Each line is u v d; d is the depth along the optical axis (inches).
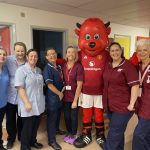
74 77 99.3
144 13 177.2
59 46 189.9
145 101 76.5
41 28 164.7
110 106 86.6
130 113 84.8
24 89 86.1
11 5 144.6
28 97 86.4
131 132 117.0
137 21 218.4
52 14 169.9
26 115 85.6
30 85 86.0
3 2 139.4
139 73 80.5
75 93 100.0
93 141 108.2
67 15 181.0
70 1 137.3
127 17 195.2
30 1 136.9
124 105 83.4
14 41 149.3
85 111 105.9
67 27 182.7
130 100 81.9
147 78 76.4
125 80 82.4
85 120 106.8
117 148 88.6
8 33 150.6
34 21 159.2
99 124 105.7
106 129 118.0
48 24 168.6
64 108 104.3
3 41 154.4
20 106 86.7
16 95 92.7
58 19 174.9
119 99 83.7
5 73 88.4
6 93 88.8
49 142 100.0
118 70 82.3
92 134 115.9
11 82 92.2
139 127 77.4
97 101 104.0
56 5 148.0
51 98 95.3
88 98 104.0
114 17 195.0
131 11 168.6
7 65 91.7
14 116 98.0
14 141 103.0
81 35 105.1
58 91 96.3
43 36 185.9
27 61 90.4
